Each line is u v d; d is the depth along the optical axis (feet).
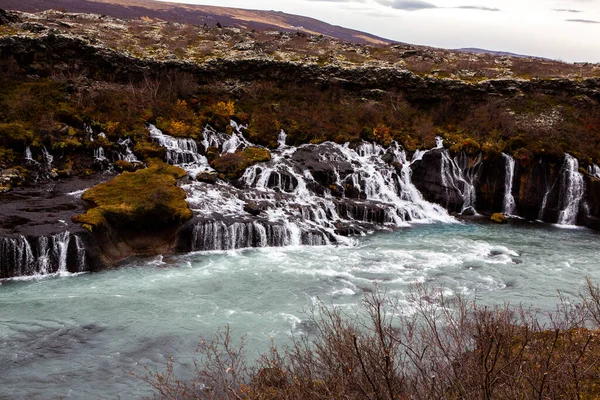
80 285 81.15
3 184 108.47
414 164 143.23
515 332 43.34
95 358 60.13
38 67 144.97
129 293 78.38
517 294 80.94
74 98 140.87
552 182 139.85
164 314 71.46
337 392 30.96
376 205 126.52
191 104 155.63
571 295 81.05
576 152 142.92
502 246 109.19
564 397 33.22
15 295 76.59
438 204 139.74
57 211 97.35
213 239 100.22
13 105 130.11
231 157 132.46
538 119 158.61
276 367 37.60
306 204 118.83
